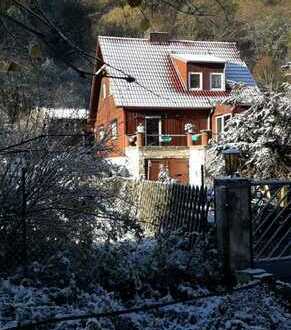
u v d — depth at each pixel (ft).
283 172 40.63
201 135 82.53
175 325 17.61
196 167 81.87
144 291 20.79
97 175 25.34
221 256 21.24
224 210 20.94
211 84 94.17
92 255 22.39
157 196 34.37
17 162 21.48
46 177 21.80
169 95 91.25
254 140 42.14
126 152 84.89
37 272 20.53
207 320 17.75
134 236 26.30
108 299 18.92
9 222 21.26
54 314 16.98
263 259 21.39
